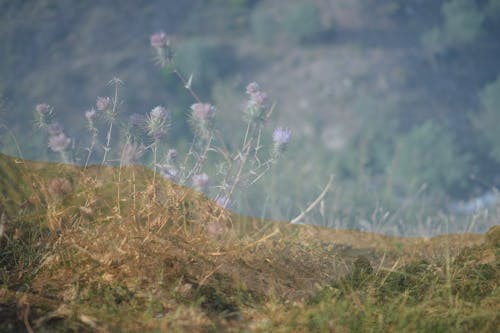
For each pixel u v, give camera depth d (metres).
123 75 102.88
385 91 102.94
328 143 91.75
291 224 9.01
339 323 5.59
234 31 119.50
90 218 7.05
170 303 5.83
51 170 7.73
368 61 110.75
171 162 6.93
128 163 6.82
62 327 5.39
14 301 5.76
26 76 103.25
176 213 6.80
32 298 5.80
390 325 5.64
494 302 6.12
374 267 7.34
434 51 113.06
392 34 118.38
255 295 6.24
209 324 5.60
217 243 6.74
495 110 91.19
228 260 6.66
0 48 107.69
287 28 117.38
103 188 7.46
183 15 121.88
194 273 6.35
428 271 6.85
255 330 5.60
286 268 6.89
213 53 108.69
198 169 6.93
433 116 97.75
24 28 111.12
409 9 123.69
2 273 6.27
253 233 8.16
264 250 7.22
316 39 117.12
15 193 7.45
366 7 123.50
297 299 6.22
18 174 7.62
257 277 6.57
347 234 8.95
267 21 117.81
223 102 71.38
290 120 97.88
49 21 113.00
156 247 6.44
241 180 7.00
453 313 5.76
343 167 77.38
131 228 6.55
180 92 99.06
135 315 5.66
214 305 5.96
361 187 25.36
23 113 74.19
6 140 7.68
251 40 116.69
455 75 109.25
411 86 105.31
